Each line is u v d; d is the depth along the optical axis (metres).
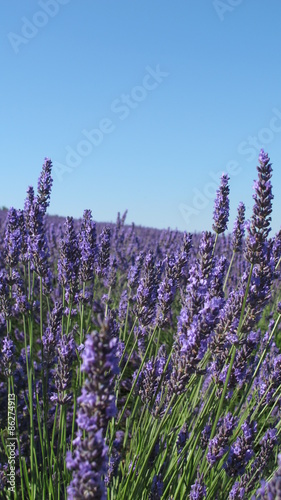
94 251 0.75
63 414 0.65
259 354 0.80
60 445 0.65
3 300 0.73
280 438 0.73
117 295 1.21
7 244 0.76
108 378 0.45
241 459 0.65
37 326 0.99
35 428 0.76
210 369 0.68
